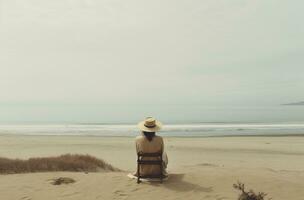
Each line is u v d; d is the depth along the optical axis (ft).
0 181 33.06
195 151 81.35
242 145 93.50
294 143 98.63
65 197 28.25
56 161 42.98
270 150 83.66
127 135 131.85
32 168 39.58
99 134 137.08
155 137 31.12
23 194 29.09
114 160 67.15
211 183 30.60
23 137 120.57
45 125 212.64
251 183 30.81
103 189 29.60
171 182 30.86
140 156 30.89
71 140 108.99
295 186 30.55
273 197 27.78
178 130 154.61
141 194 28.27
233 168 38.50
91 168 44.37
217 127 175.83
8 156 72.43
